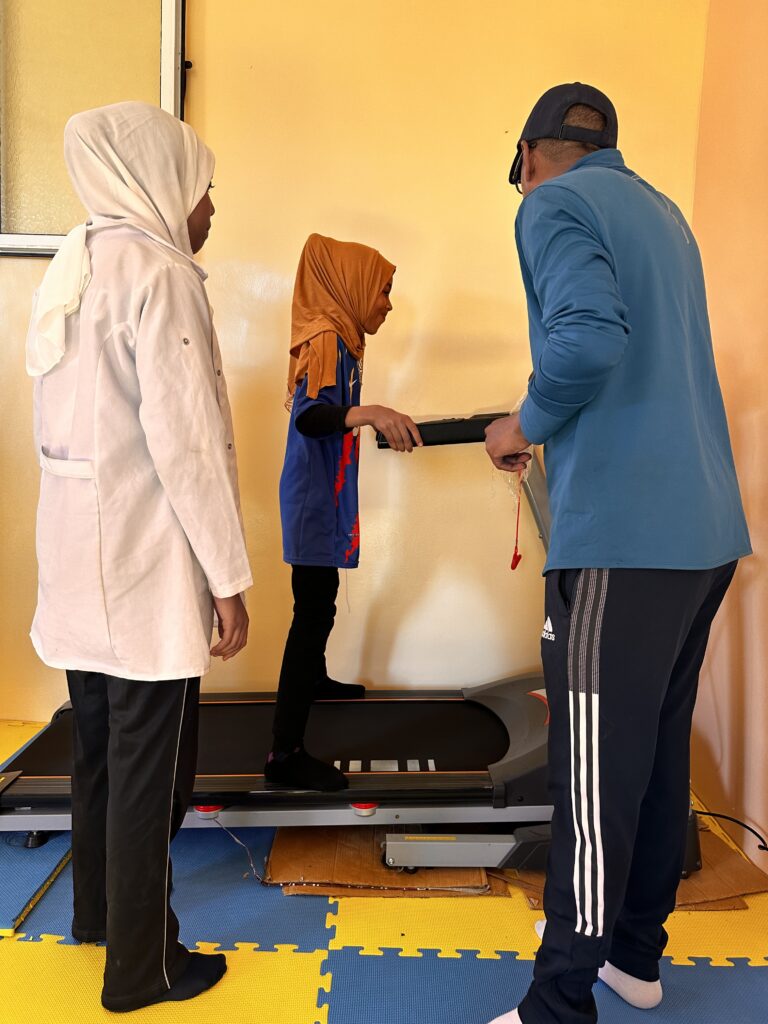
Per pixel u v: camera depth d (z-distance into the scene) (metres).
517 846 1.77
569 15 2.36
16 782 1.87
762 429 1.93
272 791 1.83
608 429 1.17
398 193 2.41
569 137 1.30
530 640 2.58
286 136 2.38
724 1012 1.40
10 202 2.36
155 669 1.26
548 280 1.14
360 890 1.75
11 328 2.42
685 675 1.33
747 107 2.03
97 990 1.42
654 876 1.36
